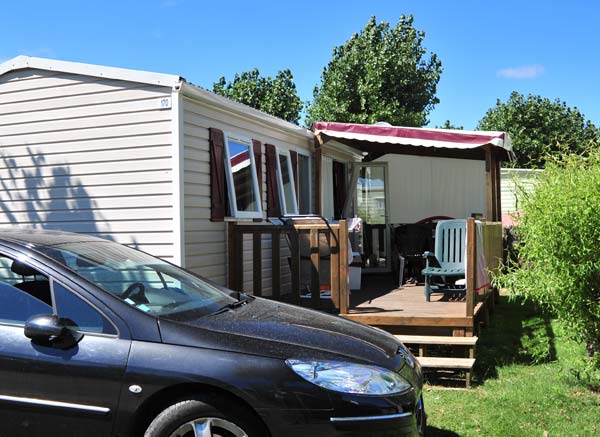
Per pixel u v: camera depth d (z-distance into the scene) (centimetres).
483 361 595
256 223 773
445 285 810
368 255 1138
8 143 695
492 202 818
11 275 321
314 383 281
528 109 2739
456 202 1229
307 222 683
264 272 800
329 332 330
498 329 757
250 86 2341
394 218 1248
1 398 293
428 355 615
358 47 2039
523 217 498
